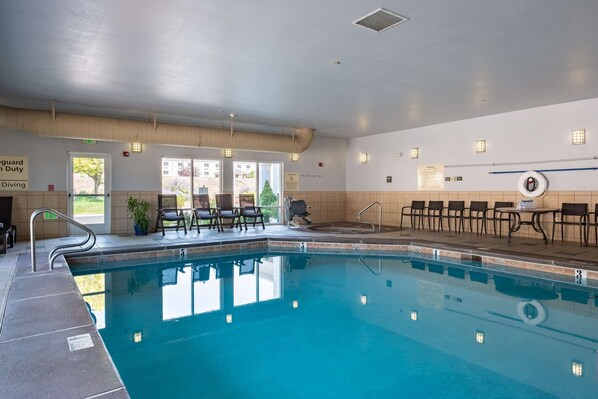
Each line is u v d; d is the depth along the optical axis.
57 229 7.67
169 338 3.21
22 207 7.36
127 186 8.38
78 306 3.04
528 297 4.41
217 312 3.90
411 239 7.18
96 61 4.71
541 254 5.58
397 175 9.97
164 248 6.51
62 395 1.73
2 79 5.47
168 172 8.91
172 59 4.66
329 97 6.53
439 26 3.75
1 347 2.26
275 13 3.47
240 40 4.09
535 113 7.30
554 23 3.68
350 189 11.37
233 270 5.90
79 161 7.95
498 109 7.44
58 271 4.33
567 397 2.28
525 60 4.71
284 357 2.86
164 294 4.57
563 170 6.95
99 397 1.72
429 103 6.95
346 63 4.82
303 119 8.48
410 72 5.19
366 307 4.06
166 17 3.55
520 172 7.53
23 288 3.59
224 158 9.62
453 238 7.37
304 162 10.81
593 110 6.58
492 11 3.44
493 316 3.76
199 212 8.55
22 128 6.55
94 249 6.07
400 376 2.56
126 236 7.79
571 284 4.86
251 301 4.28
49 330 2.53
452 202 8.49
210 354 2.90
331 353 2.92
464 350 2.96
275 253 7.21
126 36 3.97
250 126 9.33
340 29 3.82
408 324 3.56
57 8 3.36
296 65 4.89
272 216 10.46
